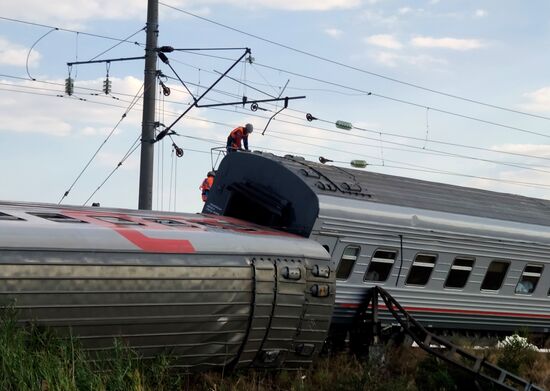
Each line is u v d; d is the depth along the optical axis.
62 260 13.34
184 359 15.43
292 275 17.14
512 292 26.16
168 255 14.98
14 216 14.52
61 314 13.27
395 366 21.17
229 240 16.59
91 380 12.31
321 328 18.14
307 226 20.30
